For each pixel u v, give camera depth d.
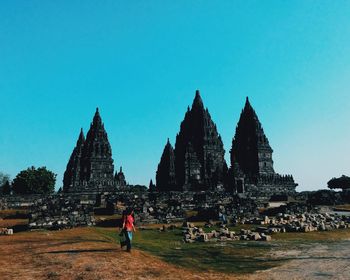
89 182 102.12
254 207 54.72
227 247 26.62
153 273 16.20
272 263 20.83
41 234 28.03
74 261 16.89
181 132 128.00
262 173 122.38
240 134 132.00
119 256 18.56
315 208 62.84
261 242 29.53
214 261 21.14
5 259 17.33
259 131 128.00
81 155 116.50
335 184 117.19
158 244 27.50
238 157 129.38
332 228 39.50
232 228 39.78
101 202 65.12
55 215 39.59
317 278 17.12
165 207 52.16
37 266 15.94
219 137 125.00
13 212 53.12
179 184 111.31
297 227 36.78
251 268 19.47
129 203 56.38
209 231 36.75
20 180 101.56
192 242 29.39
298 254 23.80
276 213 59.53
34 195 65.25
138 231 35.72
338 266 19.88
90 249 20.33
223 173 106.12
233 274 17.92
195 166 112.50
